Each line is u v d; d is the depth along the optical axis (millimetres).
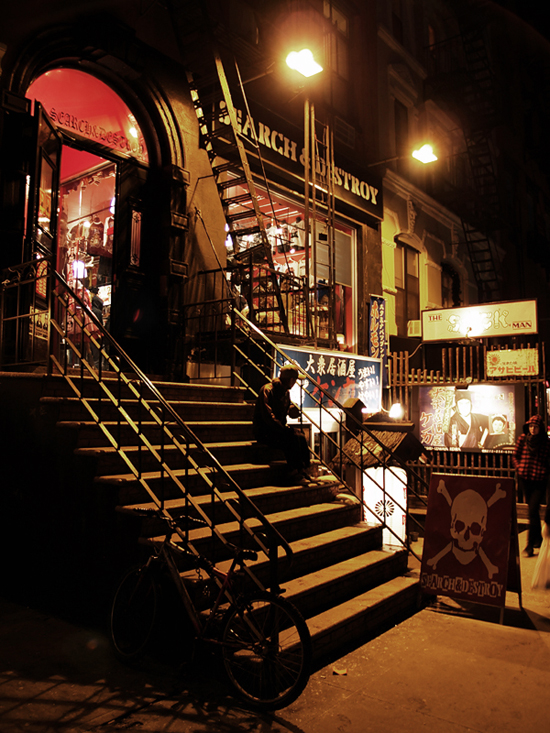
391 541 5992
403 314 15031
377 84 14008
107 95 8125
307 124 10367
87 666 3592
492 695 3445
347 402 7289
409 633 4473
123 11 7949
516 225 22656
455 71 15617
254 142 9719
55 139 6875
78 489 4402
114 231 8008
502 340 15883
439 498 5219
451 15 18203
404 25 15594
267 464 5898
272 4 10852
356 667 3807
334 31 12977
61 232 9484
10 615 4430
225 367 8383
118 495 4148
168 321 8250
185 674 3475
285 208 11320
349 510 5906
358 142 13078
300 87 10695
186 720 3041
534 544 7059
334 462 6691
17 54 6773
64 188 9625
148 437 5109
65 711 3068
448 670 3785
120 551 4078
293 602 4086
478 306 10312
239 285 9445
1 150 6453
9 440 4941
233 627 3443
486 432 9938
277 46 10836
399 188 14789
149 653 3799
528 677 3697
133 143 8359
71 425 4461
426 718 3164
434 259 16516
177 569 3627
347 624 4172
